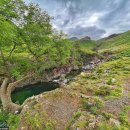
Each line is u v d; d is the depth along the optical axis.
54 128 20.78
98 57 106.31
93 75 47.94
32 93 49.75
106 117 21.42
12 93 50.28
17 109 27.20
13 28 25.77
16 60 32.03
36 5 28.64
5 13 25.86
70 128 20.33
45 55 32.22
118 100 26.77
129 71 48.31
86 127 19.89
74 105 24.17
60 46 31.33
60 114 22.69
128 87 33.97
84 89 31.28
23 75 33.25
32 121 21.78
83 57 98.69
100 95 29.45
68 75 69.94
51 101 24.56
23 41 28.89
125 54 98.44
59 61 33.41
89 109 23.22
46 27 30.11
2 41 26.06
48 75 64.06
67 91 26.70
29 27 28.16
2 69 30.16
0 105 31.42
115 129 19.25
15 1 26.84
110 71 51.31
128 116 22.59
